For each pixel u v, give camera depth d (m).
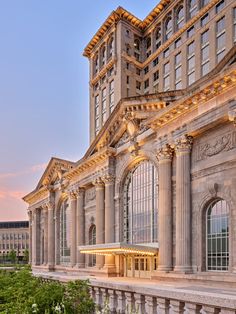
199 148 30.56
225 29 57.19
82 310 13.02
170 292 9.63
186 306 9.10
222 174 27.91
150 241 37.59
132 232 40.94
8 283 20.44
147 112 38.97
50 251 64.12
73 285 13.86
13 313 12.00
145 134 38.19
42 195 71.69
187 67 65.50
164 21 75.12
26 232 165.88
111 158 44.00
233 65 25.14
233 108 25.70
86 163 48.34
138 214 40.22
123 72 78.50
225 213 28.02
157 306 10.50
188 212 30.52
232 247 26.23
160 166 33.94
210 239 29.17
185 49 66.12
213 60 58.91
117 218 42.59
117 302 12.84
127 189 42.66
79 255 50.66
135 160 40.47
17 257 156.50
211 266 28.72
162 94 37.91
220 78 26.34
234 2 55.75
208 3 60.56
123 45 79.75
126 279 34.94
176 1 70.56
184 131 31.05
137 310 10.58
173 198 33.03
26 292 15.28
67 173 55.25
